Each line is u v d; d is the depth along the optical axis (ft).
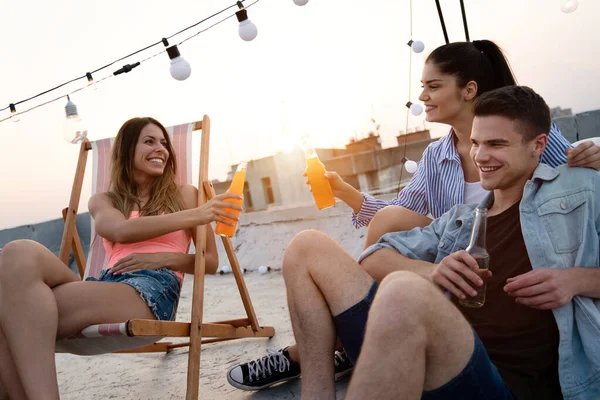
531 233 4.87
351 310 5.07
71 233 8.95
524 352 4.66
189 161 8.92
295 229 17.04
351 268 5.23
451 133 7.18
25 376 5.60
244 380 7.18
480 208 4.88
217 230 7.54
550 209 4.85
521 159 4.98
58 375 9.44
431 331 3.78
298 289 5.20
